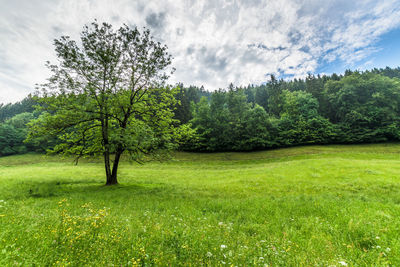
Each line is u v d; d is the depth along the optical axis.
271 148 53.25
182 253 3.57
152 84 17.95
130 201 9.91
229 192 13.38
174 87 19.80
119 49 16.72
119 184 17.25
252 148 52.25
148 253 3.45
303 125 54.34
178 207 8.82
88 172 28.02
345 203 9.17
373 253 4.01
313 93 71.81
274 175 20.19
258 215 7.63
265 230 5.77
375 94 52.56
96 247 3.53
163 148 17.53
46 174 25.05
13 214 5.63
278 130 54.91
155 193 12.76
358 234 5.21
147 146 15.38
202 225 5.89
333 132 52.06
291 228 5.82
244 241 4.55
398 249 4.02
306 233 5.55
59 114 15.35
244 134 53.22
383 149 39.78
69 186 15.81
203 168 33.88
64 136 17.53
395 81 54.25
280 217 7.20
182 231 4.73
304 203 9.56
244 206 8.99
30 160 49.28
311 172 20.45
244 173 23.31
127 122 19.17
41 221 5.09
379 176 16.45
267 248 4.12
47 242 3.54
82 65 15.35
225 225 5.80
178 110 65.31
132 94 18.23
